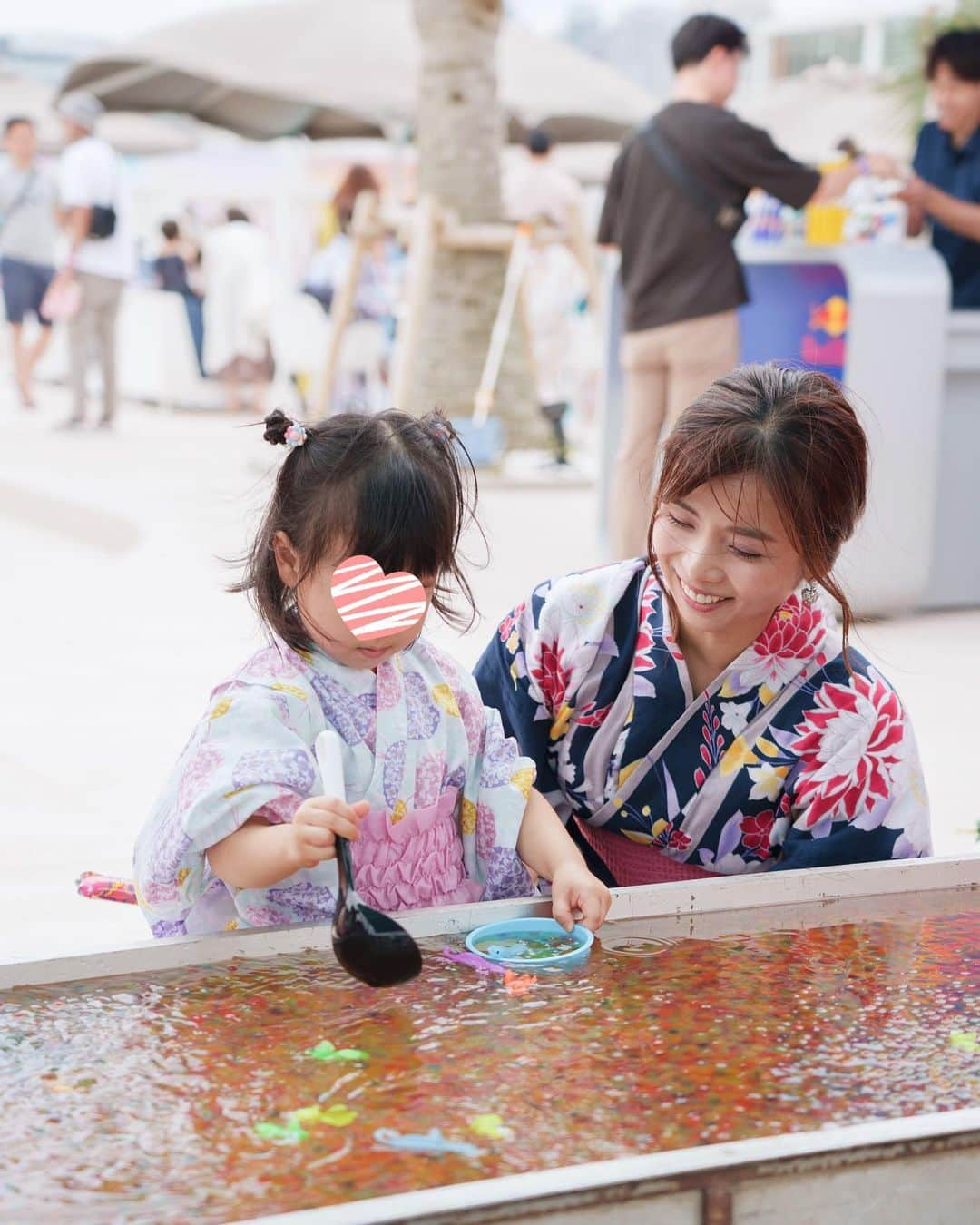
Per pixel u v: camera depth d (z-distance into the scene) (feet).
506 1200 3.34
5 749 12.28
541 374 32.99
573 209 27.53
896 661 15.16
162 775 11.71
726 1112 4.04
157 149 57.67
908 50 32.22
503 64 42.83
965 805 10.96
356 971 4.47
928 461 16.37
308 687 5.57
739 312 19.21
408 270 26.27
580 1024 4.54
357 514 5.31
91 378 46.06
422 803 5.74
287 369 34.01
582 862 5.60
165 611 17.39
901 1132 3.68
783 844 6.33
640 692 6.24
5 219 37.24
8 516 24.99
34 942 8.55
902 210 17.80
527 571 18.69
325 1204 3.57
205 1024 4.48
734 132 15.94
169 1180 3.66
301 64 40.65
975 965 5.03
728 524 5.44
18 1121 3.92
